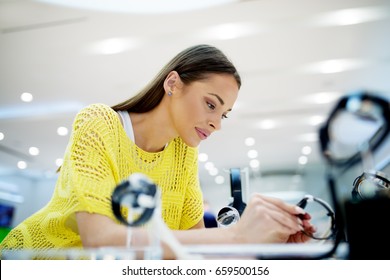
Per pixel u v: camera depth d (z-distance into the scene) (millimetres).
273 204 506
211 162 8211
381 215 372
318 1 3301
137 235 460
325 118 373
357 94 356
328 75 4672
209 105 752
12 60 4270
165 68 823
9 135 6578
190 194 972
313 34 3811
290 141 7031
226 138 6848
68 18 3512
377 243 368
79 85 4926
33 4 3316
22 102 5438
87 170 601
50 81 4809
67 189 607
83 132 667
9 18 3521
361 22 3604
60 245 667
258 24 3615
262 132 6590
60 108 5652
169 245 388
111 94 5211
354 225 377
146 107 829
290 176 8609
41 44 3939
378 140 354
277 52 4160
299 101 5387
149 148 847
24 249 669
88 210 531
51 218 644
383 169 628
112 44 3939
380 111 346
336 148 381
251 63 4395
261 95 5238
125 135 774
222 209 761
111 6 3320
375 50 4113
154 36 3791
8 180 9602
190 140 794
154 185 385
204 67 754
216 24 3607
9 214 9438
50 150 7488
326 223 500
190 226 961
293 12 3439
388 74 4613
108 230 493
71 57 4207
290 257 388
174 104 779
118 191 373
